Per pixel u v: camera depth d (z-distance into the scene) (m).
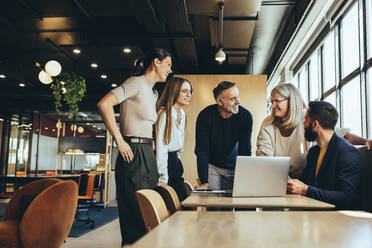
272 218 1.27
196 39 8.33
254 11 5.64
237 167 2.05
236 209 2.97
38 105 13.16
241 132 3.04
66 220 3.12
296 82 8.33
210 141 3.06
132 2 5.31
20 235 2.89
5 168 13.29
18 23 6.65
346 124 5.13
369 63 4.26
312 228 1.06
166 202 1.94
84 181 7.04
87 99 12.72
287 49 7.46
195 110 7.49
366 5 4.36
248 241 0.86
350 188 2.24
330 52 5.92
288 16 6.96
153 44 7.42
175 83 2.71
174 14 5.68
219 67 10.03
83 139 14.45
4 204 9.38
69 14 6.05
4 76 10.19
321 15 5.73
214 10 5.62
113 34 6.97
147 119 2.22
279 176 2.10
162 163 2.58
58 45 7.65
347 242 0.86
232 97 2.88
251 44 8.55
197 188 2.82
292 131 2.77
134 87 2.16
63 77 7.68
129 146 2.11
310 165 2.63
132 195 2.08
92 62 8.72
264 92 7.48
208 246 0.80
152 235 0.93
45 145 16.41
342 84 5.26
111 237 5.01
